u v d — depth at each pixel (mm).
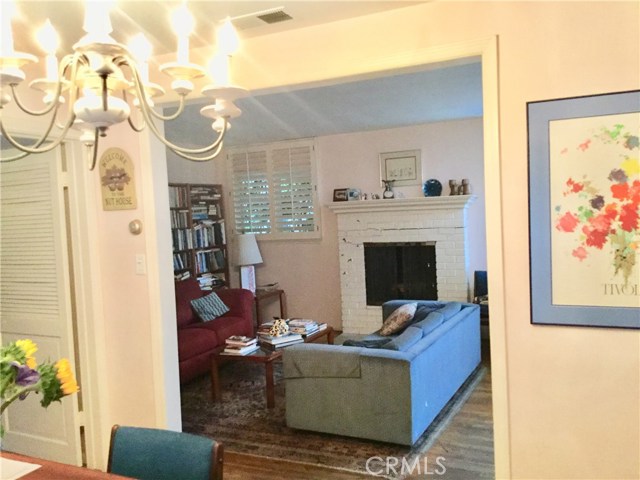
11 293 3441
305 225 6855
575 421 2256
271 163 6945
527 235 2283
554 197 2223
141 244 3113
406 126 6234
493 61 2283
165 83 2953
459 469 3104
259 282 7195
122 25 2473
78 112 1324
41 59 2926
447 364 4016
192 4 2279
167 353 3152
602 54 2131
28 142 3246
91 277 3191
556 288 2244
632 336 2154
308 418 3604
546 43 2211
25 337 3414
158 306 3096
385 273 6477
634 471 2184
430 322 3980
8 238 3414
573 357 2244
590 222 2176
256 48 2736
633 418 2174
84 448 3334
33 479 1638
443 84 4223
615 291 2160
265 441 3584
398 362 3289
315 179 6730
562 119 2195
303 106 4902
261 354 4262
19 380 1385
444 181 6141
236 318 5625
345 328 6621
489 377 4715
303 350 3564
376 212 6352
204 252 6648
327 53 2594
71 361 3271
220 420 3980
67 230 3260
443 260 6086
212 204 6887
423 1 2359
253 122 5594
